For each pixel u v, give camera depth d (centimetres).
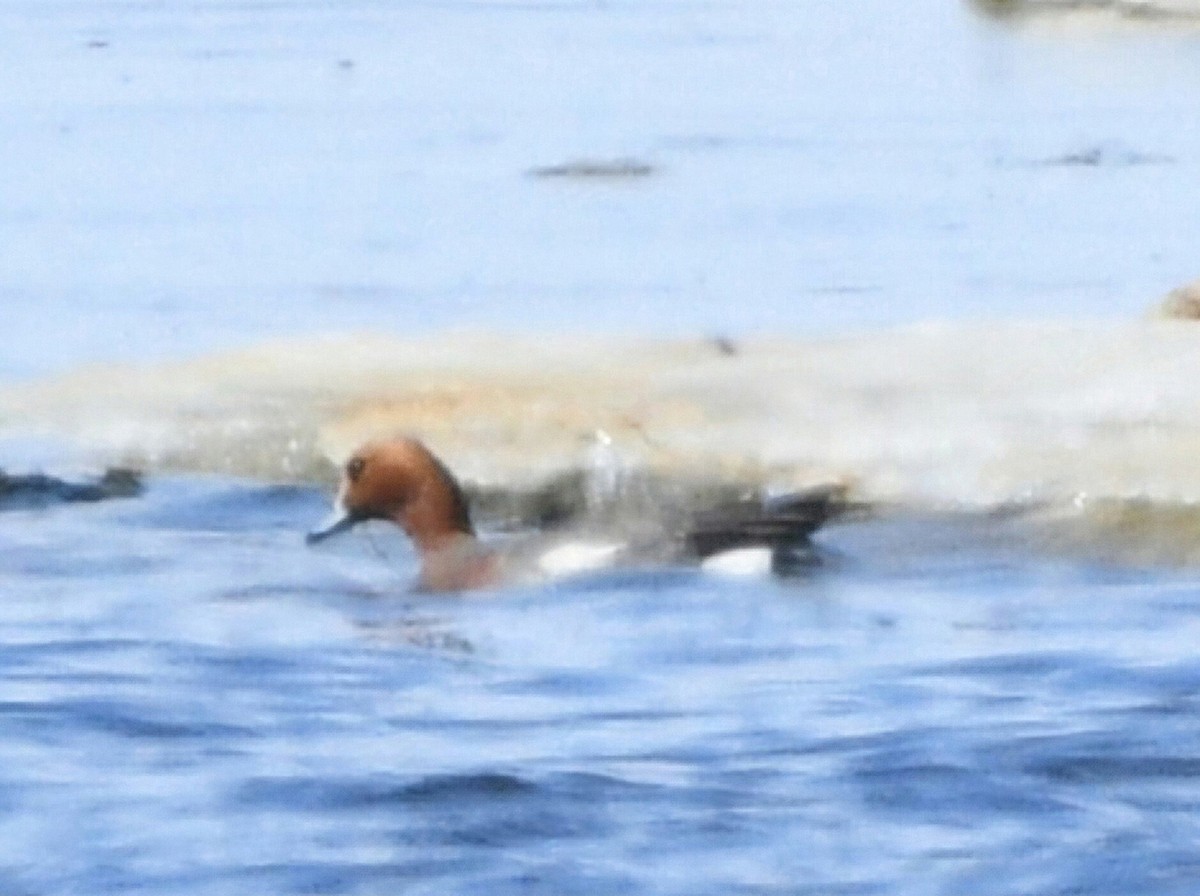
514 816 2241
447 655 2648
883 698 2514
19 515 3155
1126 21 6856
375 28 7194
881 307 4019
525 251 4453
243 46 6894
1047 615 2753
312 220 4747
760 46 6775
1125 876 2120
